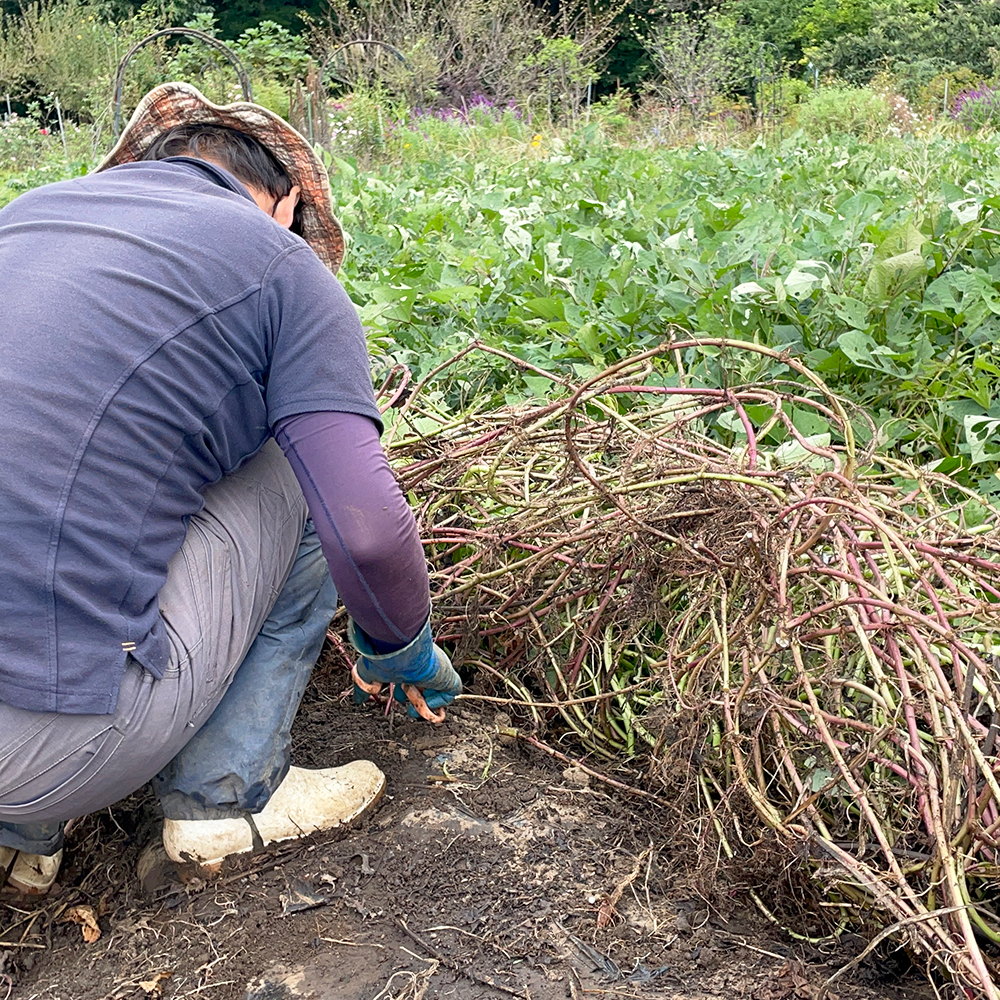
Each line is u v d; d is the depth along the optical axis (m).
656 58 15.64
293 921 1.66
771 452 2.20
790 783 1.71
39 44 16.02
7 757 1.45
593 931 1.62
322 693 2.27
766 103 13.30
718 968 1.56
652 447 2.04
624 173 6.50
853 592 1.74
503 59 14.57
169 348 1.46
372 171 9.46
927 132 9.70
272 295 1.54
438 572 2.25
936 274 3.44
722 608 1.76
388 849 1.78
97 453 1.43
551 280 3.54
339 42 14.47
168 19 20.17
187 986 1.56
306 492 1.54
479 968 1.56
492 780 1.97
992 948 1.52
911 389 2.88
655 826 1.87
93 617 1.44
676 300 3.14
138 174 1.66
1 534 1.40
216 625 1.62
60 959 1.66
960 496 2.59
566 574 2.13
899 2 21.41
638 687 2.02
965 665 1.68
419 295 3.61
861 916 1.60
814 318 3.19
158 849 1.81
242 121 2.03
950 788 1.45
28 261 1.50
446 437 2.47
